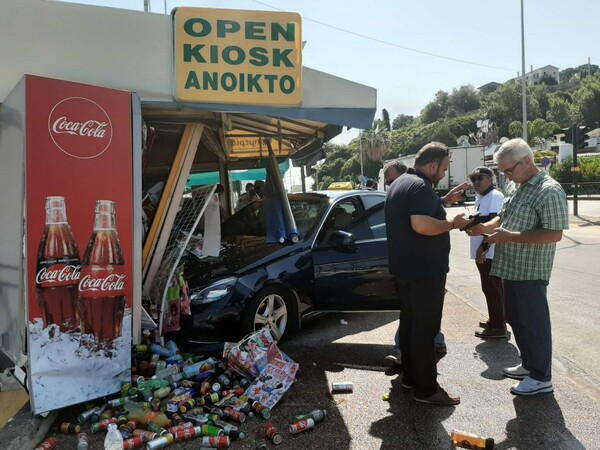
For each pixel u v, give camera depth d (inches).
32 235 133.6
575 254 445.1
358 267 211.8
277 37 174.6
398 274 145.0
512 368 165.8
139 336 154.0
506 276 152.6
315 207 222.5
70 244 139.4
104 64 166.2
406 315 152.5
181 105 170.7
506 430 131.3
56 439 129.1
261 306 188.2
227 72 172.1
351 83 185.3
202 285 179.9
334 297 206.7
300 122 237.0
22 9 160.7
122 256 148.5
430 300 141.7
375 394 155.5
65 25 163.5
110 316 146.3
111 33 166.4
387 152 3390.7
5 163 152.3
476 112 4242.1
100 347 144.3
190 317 175.2
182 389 147.1
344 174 3599.9
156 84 170.1
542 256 146.9
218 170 372.8
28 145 133.0
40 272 134.5
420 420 137.8
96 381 143.5
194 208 199.2
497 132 3385.8
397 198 144.3
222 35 170.7
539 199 144.9
